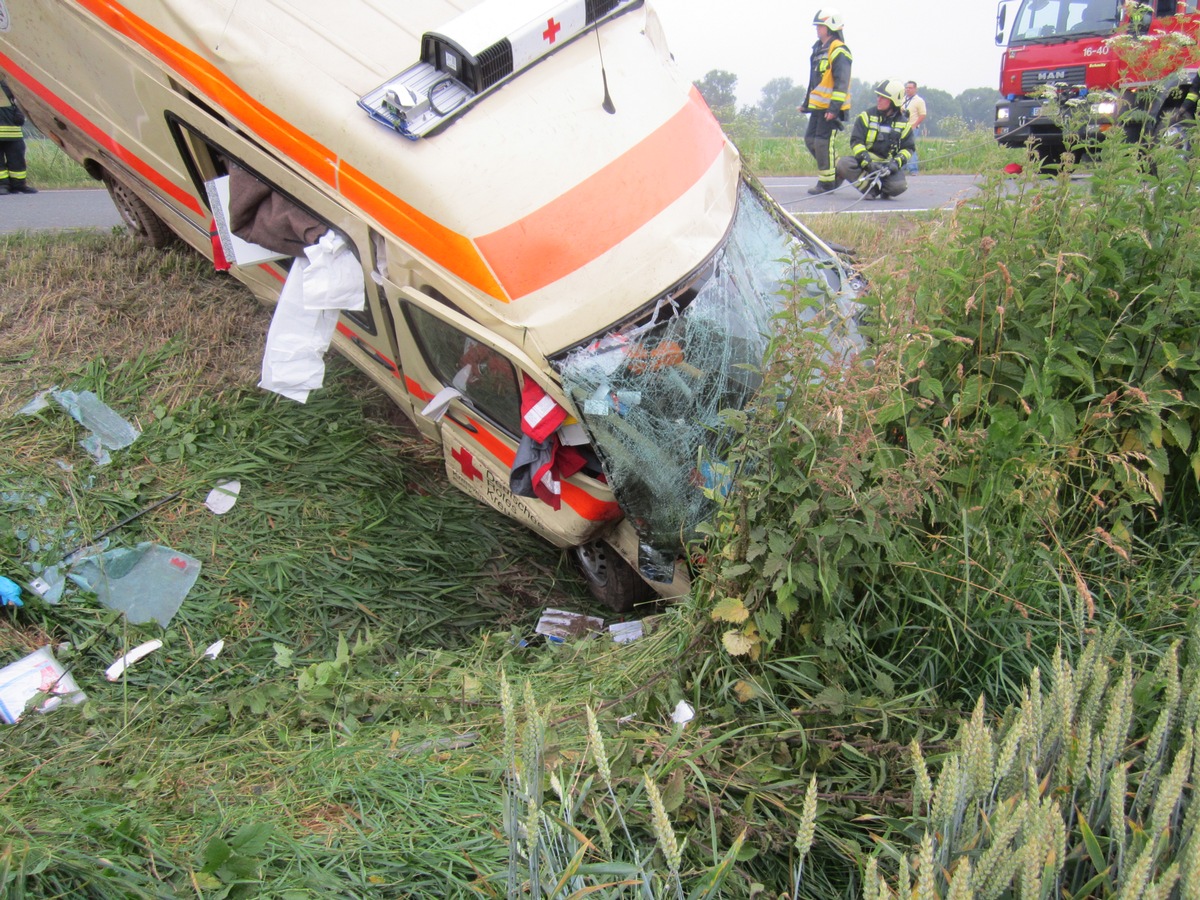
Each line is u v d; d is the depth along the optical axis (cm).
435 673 382
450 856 242
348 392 548
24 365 506
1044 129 1065
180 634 408
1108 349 364
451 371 436
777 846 251
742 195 474
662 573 402
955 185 1273
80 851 240
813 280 326
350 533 468
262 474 483
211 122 433
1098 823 210
